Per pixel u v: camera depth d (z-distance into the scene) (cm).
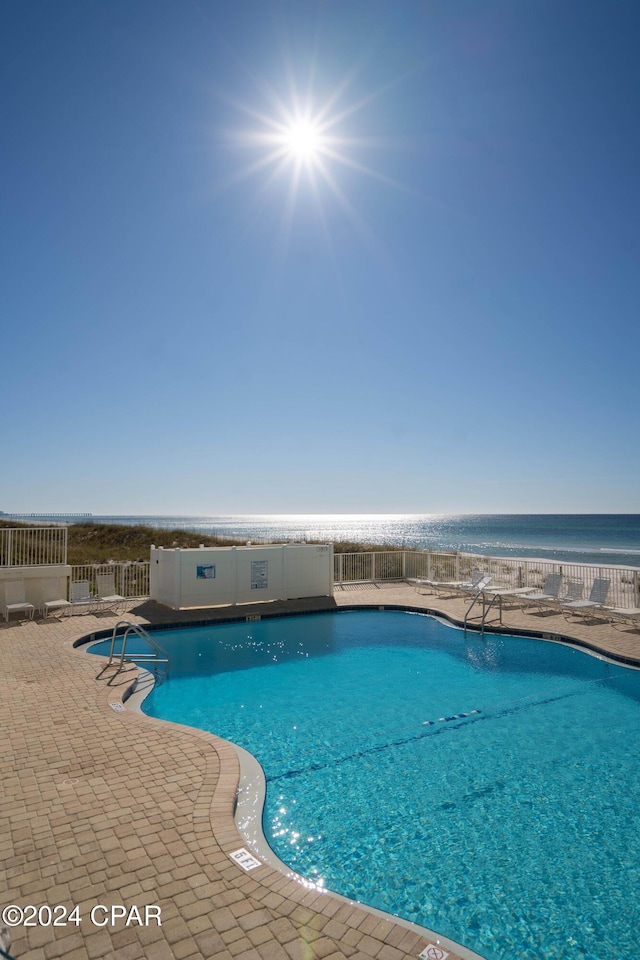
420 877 377
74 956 240
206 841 347
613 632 1043
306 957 242
